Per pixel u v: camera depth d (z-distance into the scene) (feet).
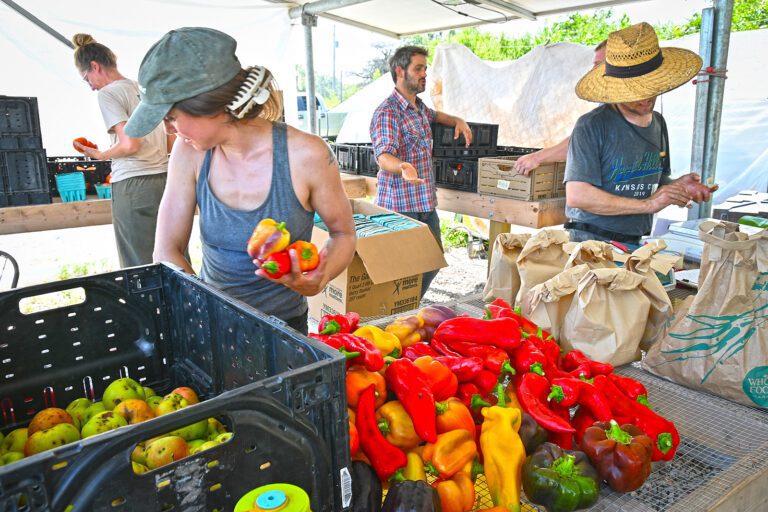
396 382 4.59
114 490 2.61
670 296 7.93
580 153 10.27
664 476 4.66
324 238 10.61
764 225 8.91
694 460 4.84
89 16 18.61
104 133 20.06
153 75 4.32
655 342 6.28
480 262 25.09
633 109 10.03
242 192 5.58
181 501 2.83
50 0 17.93
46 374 5.02
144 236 13.65
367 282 11.10
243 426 2.94
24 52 18.08
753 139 23.02
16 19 17.71
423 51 13.73
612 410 5.03
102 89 12.60
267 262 4.60
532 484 4.26
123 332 5.40
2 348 4.77
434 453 4.34
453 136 17.60
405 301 11.87
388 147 13.79
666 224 19.74
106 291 5.22
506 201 15.17
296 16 21.08
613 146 10.13
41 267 22.59
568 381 5.14
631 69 9.34
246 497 2.92
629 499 4.38
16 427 4.92
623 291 6.18
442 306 6.50
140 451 3.79
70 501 2.51
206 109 4.53
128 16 19.16
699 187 9.87
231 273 5.91
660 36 49.83
